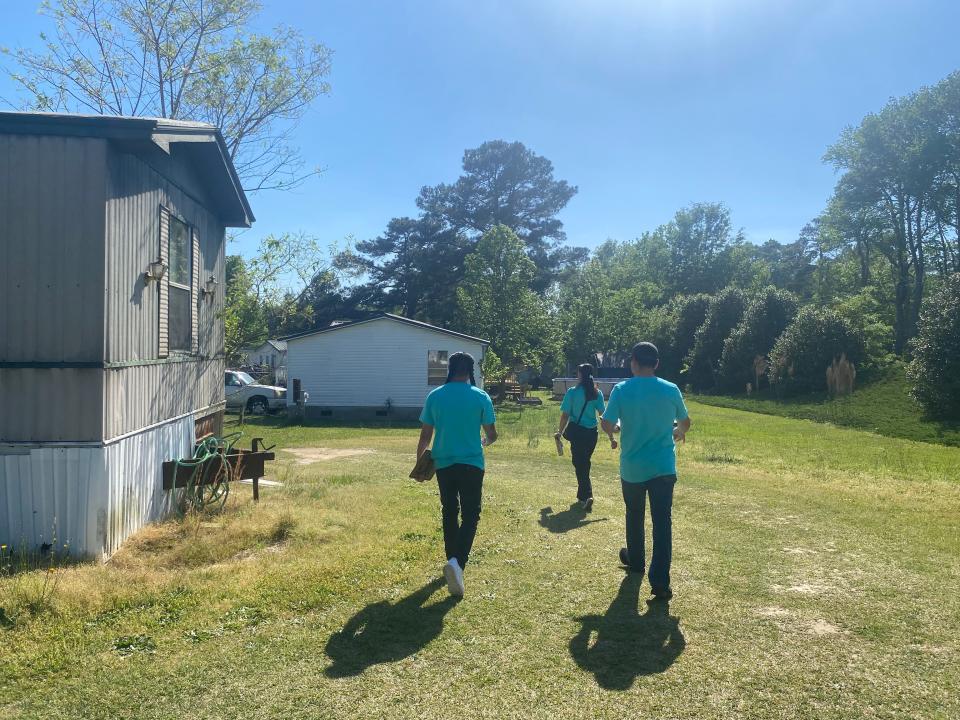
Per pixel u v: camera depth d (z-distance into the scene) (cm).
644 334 4956
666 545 471
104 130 585
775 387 3462
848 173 4619
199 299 920
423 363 2700
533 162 5803
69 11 1980
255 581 512
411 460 1357
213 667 374
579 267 5906
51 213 580
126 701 339
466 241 5478
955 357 2212
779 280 8356
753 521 729
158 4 2066
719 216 7381
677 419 499
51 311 580
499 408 3194
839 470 1198
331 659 382
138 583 507
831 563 562
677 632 416
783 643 398
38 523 577
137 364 668
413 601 472
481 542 632
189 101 2134
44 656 388
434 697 339
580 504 826
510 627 425
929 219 4572
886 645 395
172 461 759
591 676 359
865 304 4672
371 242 5606
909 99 4338
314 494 879
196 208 893
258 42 2147
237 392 2855
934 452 1541
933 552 597
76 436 582
